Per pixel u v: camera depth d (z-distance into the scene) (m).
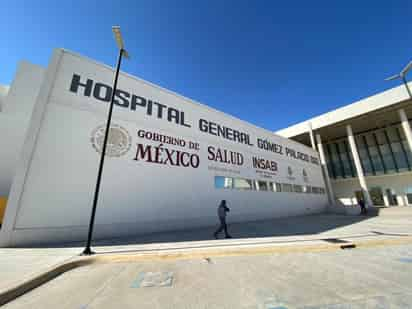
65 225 7.32
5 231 6.37
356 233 7.91
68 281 3.65
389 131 24.81
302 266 4.29
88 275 3.97
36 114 7.75
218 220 11.84
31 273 3.67
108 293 3.09
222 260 4.93
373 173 25.33
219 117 14.98
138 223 8.93
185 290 3.16
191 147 12.29
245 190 14.44
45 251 5.61
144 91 11.21
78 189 7.91
